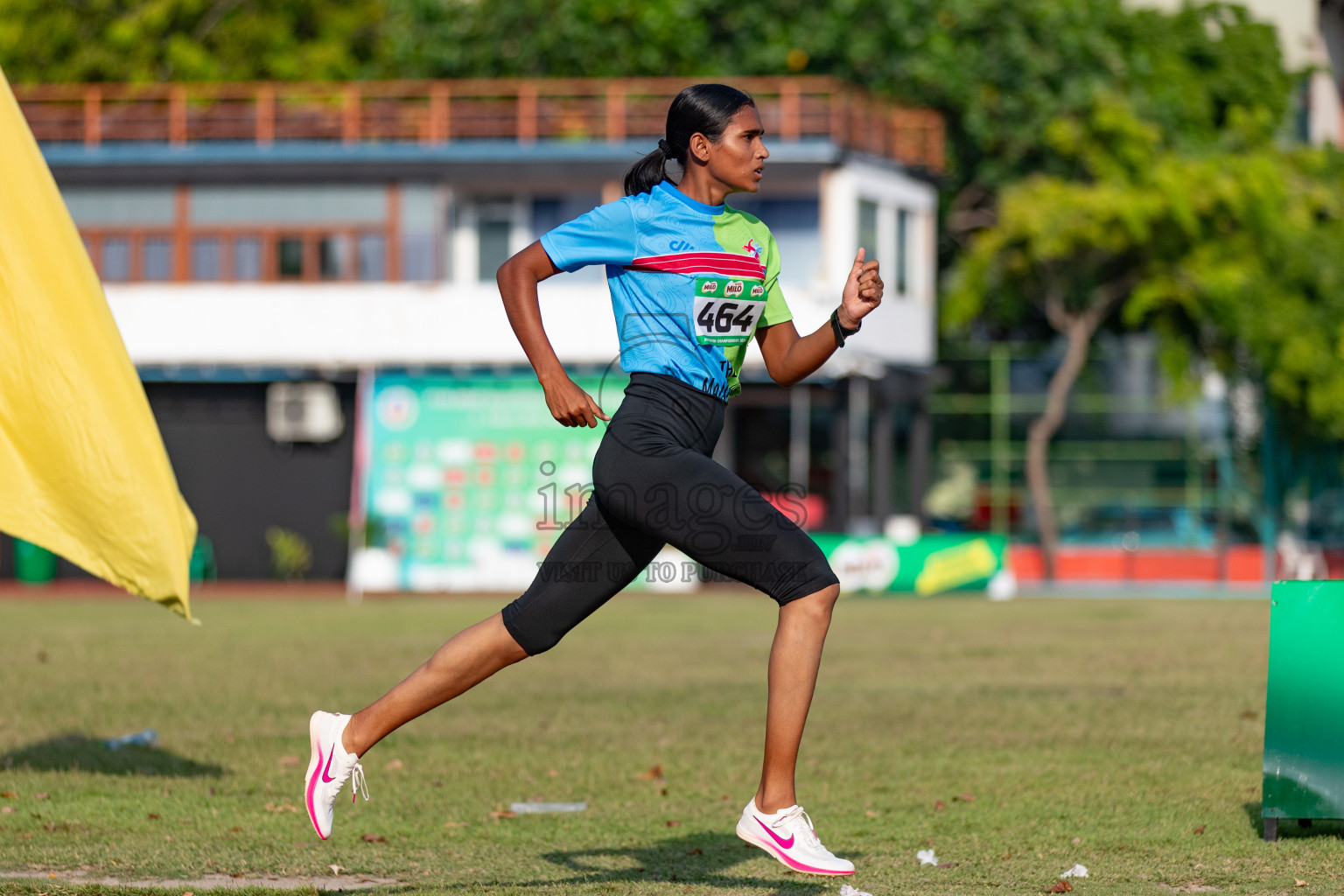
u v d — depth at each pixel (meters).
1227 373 87.56
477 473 78.69
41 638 46.25
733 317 13.30
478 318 81.69
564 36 92.94
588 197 87.00
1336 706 17.08
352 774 13.51
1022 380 94.06
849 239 83.12
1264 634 47.66
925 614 57.94
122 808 19.38
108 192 85.00
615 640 46.50
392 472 79.31
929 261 90.19
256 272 84.25
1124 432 92.69
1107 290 87.44
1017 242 85.81
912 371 87.62
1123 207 81.12
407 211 84.12
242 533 83.38
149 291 83.50
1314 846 17.11
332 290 82.56
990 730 26.53
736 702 30.88
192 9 104.94
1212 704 29.81
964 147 95.12
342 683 33.91
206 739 25.39
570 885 15.14
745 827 13.20
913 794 20.44
